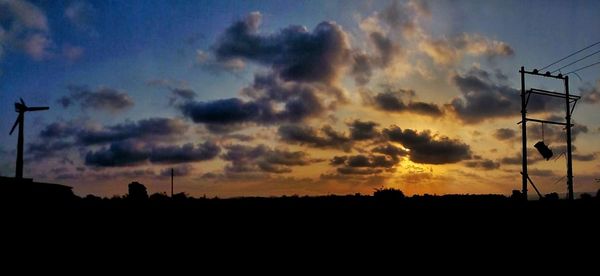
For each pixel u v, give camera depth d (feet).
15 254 75.05
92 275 63.62
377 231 107.04
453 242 90.27
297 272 64.85
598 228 95.76
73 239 88.99
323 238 97.50
